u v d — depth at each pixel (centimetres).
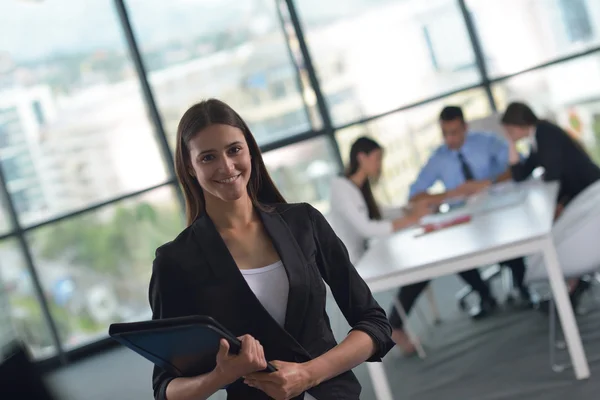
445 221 487
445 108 569
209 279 189
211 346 179
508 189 547
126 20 794
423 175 585
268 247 197
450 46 777
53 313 807
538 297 531
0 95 800
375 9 784
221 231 197
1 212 798
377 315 204
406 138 789
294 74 797
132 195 805
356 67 790
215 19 798
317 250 202
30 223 802
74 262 809
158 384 194
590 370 395
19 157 801
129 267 814
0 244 796
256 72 800
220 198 195
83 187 809
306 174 799
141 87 804
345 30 790
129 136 806
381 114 789
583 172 523
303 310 192
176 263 190
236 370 177
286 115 800
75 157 805
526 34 765
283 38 796
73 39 802
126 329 178
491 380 422
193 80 802
